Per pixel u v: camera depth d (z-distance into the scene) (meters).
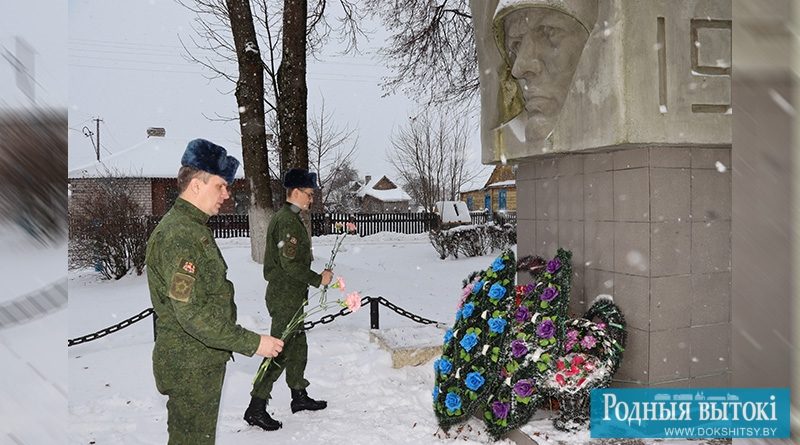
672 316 3.56
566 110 3.79
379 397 4.52
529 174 4.75
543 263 4.30
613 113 3.35
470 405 3.58
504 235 16.69
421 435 3.73
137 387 4.79
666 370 3.55
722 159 3.69
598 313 3.73
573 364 3.37
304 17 11.02
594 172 3.97
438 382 3.79
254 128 11.88
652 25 3.36
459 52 12.80
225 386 4.80
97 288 12.37
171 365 2.54
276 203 25.33
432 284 11.56
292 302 4.13
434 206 29.88
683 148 3.59
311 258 4.28
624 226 3.69
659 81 3.37
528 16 3.89
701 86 3.44
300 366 4.21
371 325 6.27
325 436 3.73
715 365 3.67
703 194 3.64
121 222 13.42
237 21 11.52
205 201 2.64
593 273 3.98
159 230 2.55
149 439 3.75
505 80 4.47
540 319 3.49
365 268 14.60
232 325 2.53
